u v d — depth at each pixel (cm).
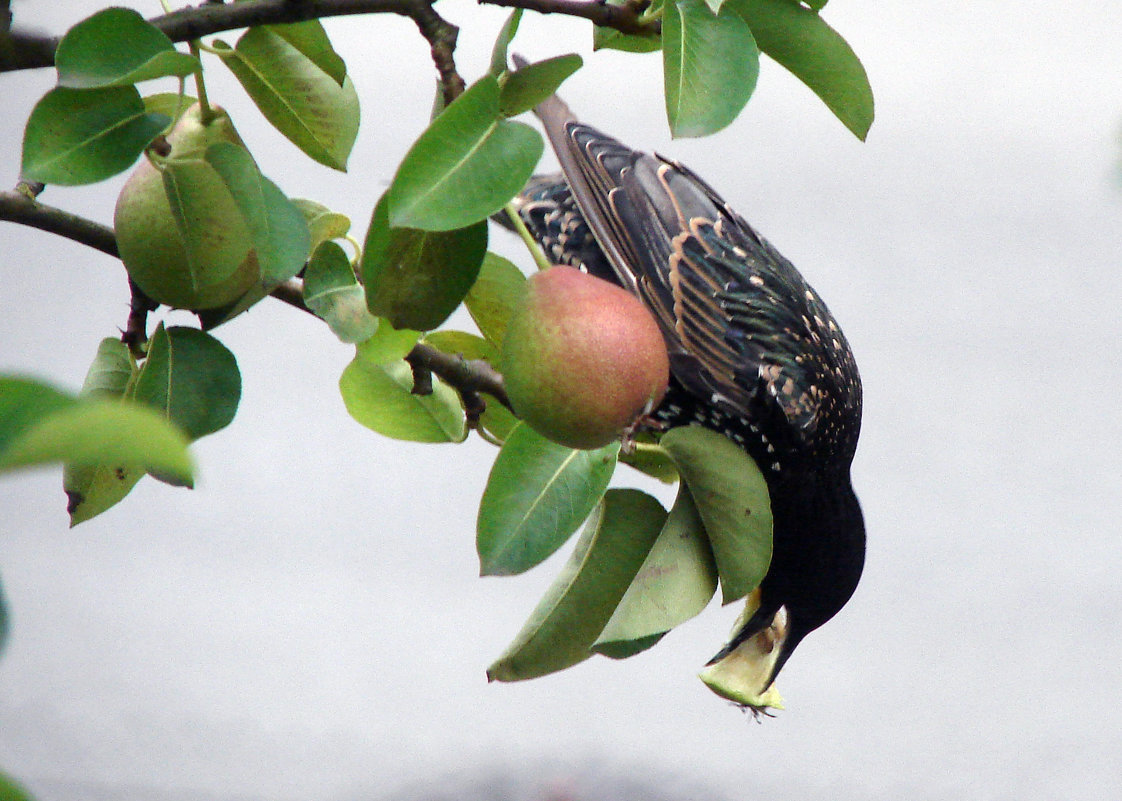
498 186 256
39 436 100
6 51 256
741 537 335
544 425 281
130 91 261
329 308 299
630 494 351
